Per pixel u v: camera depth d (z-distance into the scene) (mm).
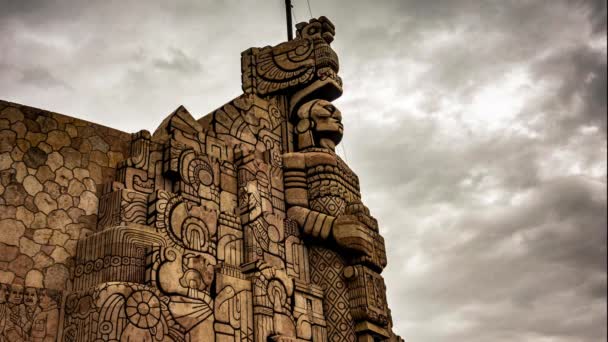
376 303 11469
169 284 8680
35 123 9531
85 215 9438
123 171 9859
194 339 8656
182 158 10367
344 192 12328
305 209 11836
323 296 11305
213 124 11766
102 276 8602
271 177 11914
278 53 13914
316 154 12469
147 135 10375
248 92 13617
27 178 9125
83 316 8148
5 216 8734
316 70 13492
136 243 8875
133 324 8062
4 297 8234
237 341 9234
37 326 8297
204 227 9961
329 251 11633
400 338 12492
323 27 14250
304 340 10367
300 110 13258
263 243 10711
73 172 9602
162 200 9516
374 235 12117
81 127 9984
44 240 8922
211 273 9289
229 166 11250
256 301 9734
